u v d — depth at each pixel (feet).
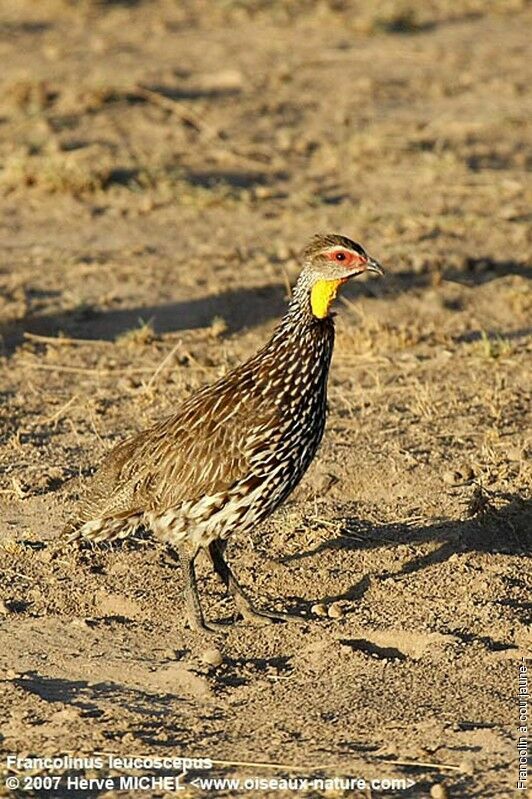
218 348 98.68
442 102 162.30
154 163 136.36
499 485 76.84
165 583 67.97
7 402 90.22
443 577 67.36
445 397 89.30
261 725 56.24
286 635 63.26
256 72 171.32
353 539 71.67
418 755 53.47
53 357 97.50
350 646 61.36
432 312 103.91
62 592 67.15
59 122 147.74
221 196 128.67
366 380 92.89
